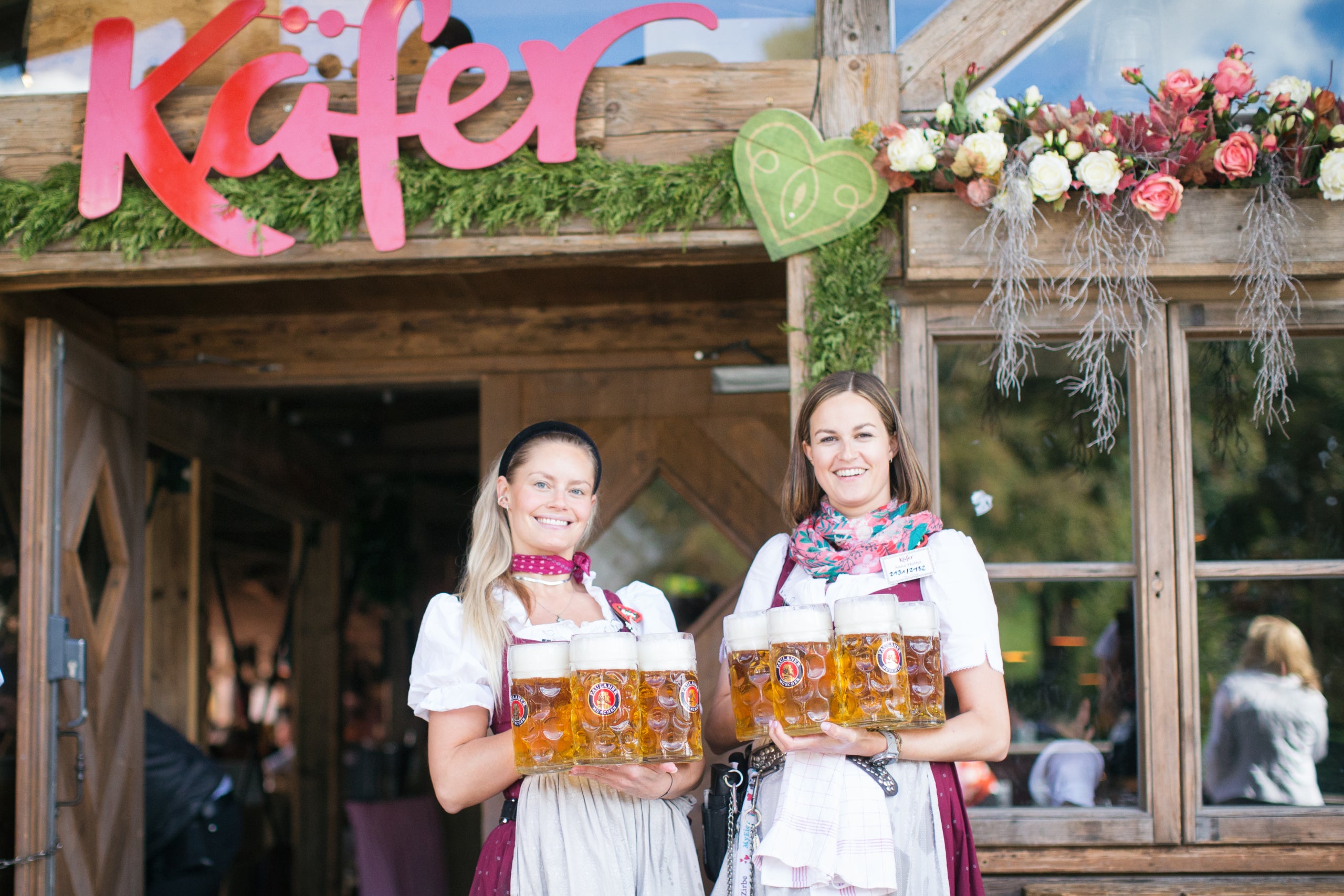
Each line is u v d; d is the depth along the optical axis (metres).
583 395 3.59
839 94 2.39
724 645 1.89
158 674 4.37
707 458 3.54
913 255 2.27
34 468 2.76
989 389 2.39
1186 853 2.28
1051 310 2.35
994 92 2.45
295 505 5.14
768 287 3.38
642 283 3.32
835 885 1.63
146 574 4.39
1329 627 2.34
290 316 3.63
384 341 3.60
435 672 1.73
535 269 3.15
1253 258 2.21
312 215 2.37
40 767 2.65
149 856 3.50
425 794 6.07
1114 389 2.37
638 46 2.53
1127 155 2.25
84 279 2.50
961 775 2.33
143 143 2.39
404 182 2.36
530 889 1.66
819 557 1.80
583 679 1.53
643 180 2.34
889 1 2.44
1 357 2.95
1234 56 2.26
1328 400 2.38
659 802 1.75
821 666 1.55
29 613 2.70
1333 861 2.26
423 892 4.40
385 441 5.95
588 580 1.92
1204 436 2.38
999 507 2.37
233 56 2.54
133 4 2.60
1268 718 2.33
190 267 2.42
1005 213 2.22
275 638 7.29
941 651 1.75
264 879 5.00
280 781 5.80
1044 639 2.35
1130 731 2.32
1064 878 2.29
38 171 2.46
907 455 1.88
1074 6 2.47
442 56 2.38
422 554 6.82
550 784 1.71
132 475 3.35
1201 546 2.36
